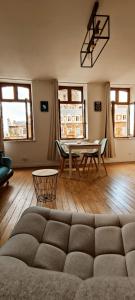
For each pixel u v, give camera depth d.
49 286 0.58
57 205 2.70
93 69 4.34
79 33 2.79
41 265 0.93
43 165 5.43
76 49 3.29
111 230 1.29
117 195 3.09
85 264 1.00
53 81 5.17
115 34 2.83
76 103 5.71
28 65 4.03
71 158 4.26
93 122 5.63
